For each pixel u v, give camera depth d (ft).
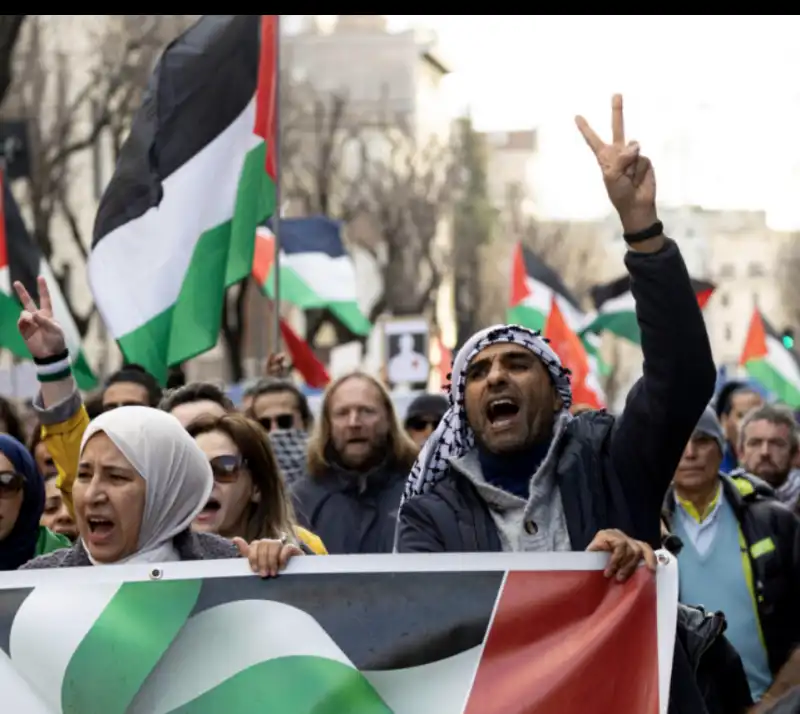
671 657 14.01
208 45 27.43
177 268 26.86
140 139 27.12
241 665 14.21
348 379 26.13
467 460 16.17
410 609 14.24
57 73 115.14
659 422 15.47
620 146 15.71
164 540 15.40
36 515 18.84
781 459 32.32
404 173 173.47
